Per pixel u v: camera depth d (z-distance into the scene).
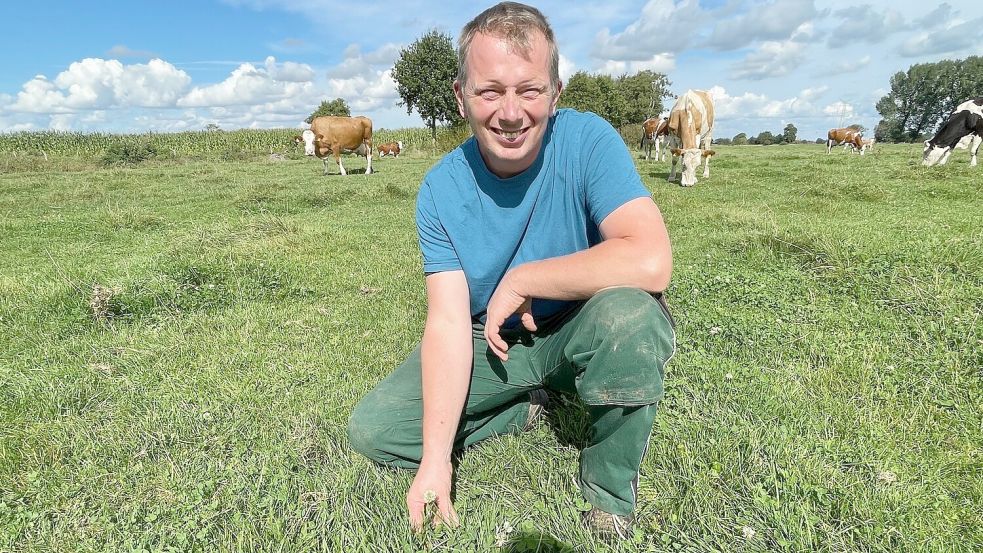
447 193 1.77
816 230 5.09
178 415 2.35
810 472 1.76
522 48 1.46
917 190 8.72
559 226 1.74
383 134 38.69
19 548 1.68
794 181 10.70
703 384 2.36
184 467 2.00
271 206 9.00
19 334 3.44
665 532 1.58
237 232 6.15
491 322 1.62
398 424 1.80
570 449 1.98
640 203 1.56
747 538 1.55
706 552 1.52
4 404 2.55
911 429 2.07
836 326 3.04
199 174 16.08
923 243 4.19
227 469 1.92
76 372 2.86
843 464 1.86
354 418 1.84
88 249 6.10
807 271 4.01
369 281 4.39
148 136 36.59
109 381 2.77
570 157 1.68
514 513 1.68
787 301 3.47
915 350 2.71
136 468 2.00
